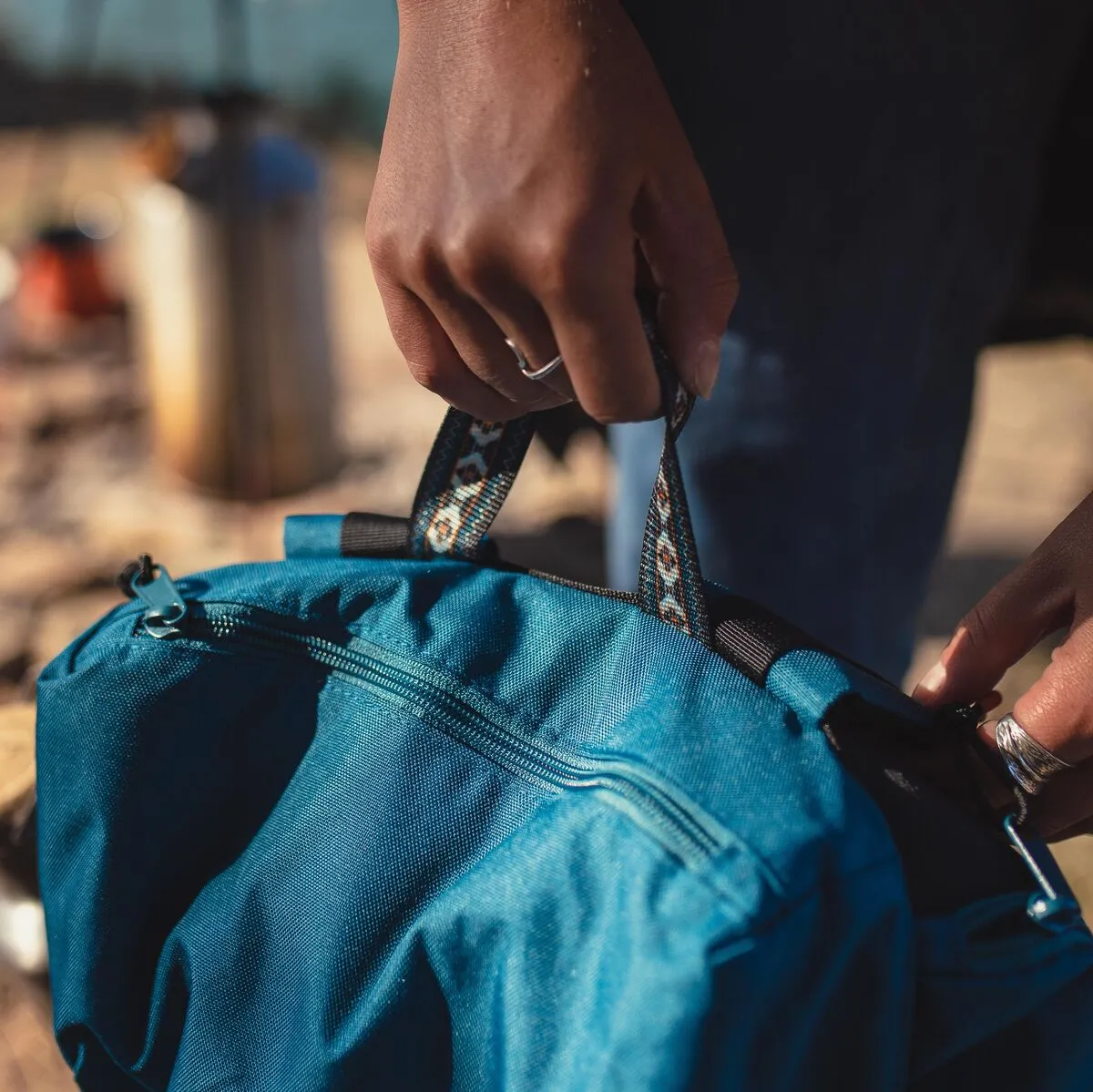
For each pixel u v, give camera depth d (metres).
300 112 4.16
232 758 0.66
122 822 0.67
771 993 0.50
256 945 0.63
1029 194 0.99
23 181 3.66
